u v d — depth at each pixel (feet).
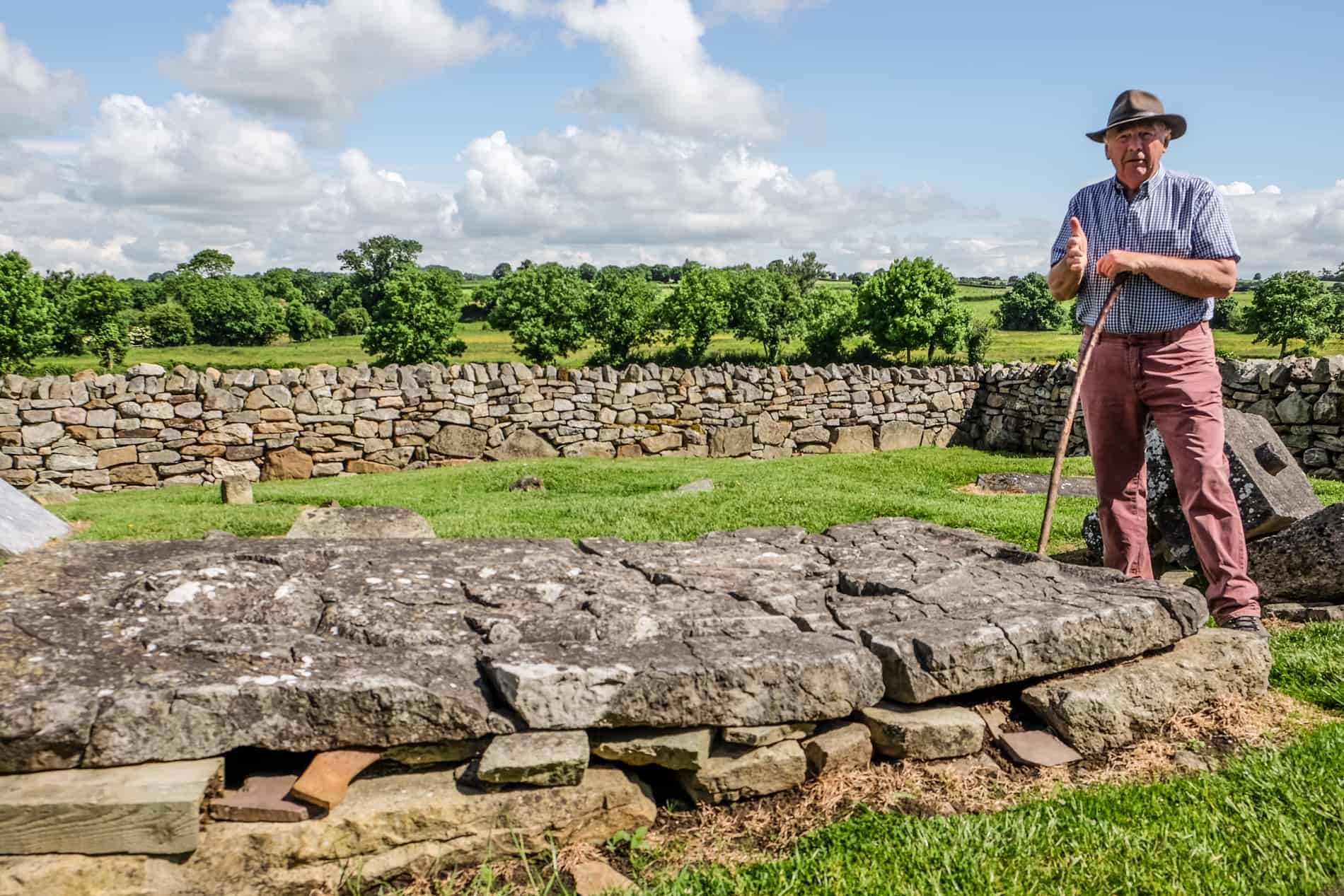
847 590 12.72
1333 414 37.37
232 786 8.68
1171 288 13.60
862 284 216.33
